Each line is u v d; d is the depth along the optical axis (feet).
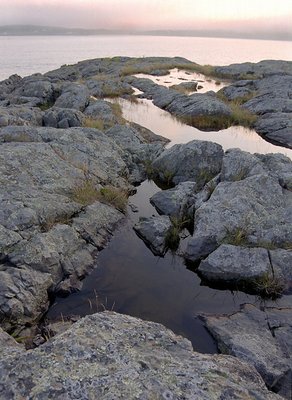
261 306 34.12
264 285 35.47
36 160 50.14
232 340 28.71
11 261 34.22
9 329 29.66
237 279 36.70
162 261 40.73
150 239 43.01
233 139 85.56
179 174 60.18
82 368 15.71
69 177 49.80
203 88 151.74
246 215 42.19
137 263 39.93
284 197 45.42
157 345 17.89
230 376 16.28
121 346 17.22
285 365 26.48
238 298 35.37
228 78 178.60
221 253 38.04
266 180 46.85
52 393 14.57
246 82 135.13
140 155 67.62
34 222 38.65
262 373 25.94
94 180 52.26
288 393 25.05
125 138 72.69
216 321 31.42
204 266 37.65
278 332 29.86
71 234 39.47
